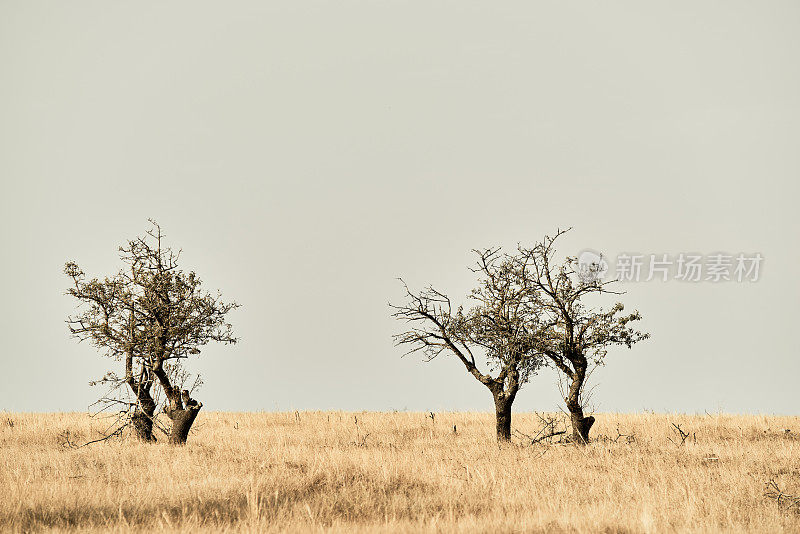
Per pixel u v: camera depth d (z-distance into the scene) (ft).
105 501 93.91
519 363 177.47
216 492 99.76
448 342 181.06
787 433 173.06
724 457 132.87
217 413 239.71
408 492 103.91
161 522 81.56
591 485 107.14
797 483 107.45
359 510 93.66
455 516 90.07
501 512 90.89
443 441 167.53
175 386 172.76
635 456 132.16
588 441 168.14
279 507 92.84
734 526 83.76
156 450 145.28
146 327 174.09
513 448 154.61
